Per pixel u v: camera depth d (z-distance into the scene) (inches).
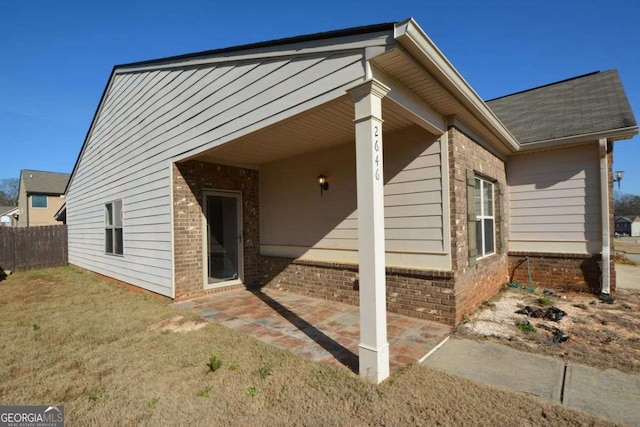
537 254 265.3
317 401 98.7
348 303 217.2
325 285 231.6
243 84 176.4
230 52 182.2
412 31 108.6
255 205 286.5
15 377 119.7
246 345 144.1
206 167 255.3
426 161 182.2
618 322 171.2
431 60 122.3
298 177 255.8
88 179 415.2
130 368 125.0
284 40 146.9
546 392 101.7
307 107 140.4
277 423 89.0
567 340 145.6
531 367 119.6
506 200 278.2
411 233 186.7
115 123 328.2
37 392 108.5
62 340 156.9
